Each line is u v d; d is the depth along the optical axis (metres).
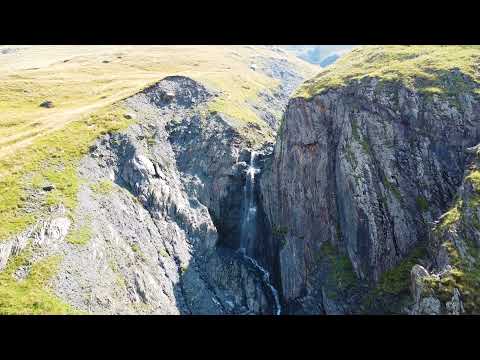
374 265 44.62
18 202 45.62
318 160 55.56
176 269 53.84
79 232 45.66
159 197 59.88
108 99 79.81
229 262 60.59
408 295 40.19
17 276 38.03
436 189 44.41
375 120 50.28
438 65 52.19
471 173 40.25
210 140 72.44
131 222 53.75
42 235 42.69
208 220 62.41
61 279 39.75
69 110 75.81
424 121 47.59
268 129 86.56
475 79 48.47
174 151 71.25
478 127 45.34
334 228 51.78
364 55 66.19
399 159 47.09
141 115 72.94
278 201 61.53
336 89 57.03
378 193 46.62
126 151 62.78
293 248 55.78
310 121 57.69
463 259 35.38
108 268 45.16
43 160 53.88
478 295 32.94
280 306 55.38
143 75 107.94
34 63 151.75
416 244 43.22
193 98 84.00
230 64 142.12
